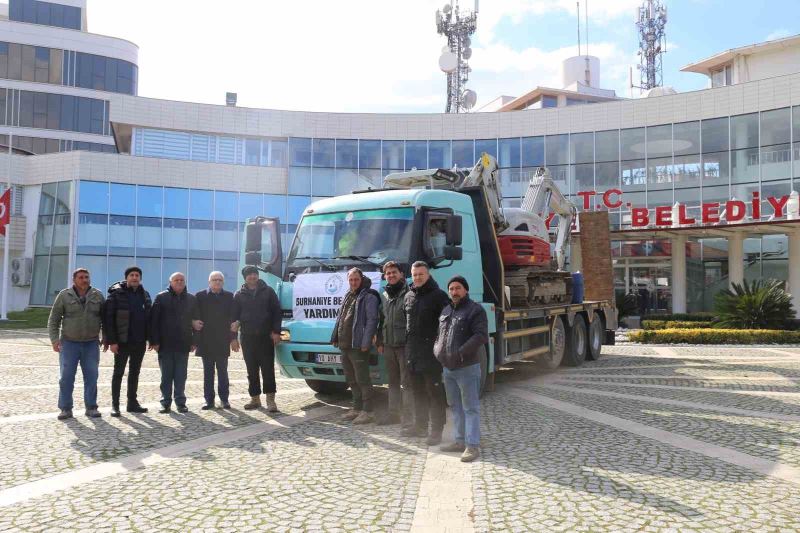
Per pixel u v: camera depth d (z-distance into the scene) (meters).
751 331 18.69
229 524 4.22
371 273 8.20
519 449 6.25
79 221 30.59
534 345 11.48
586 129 31.27
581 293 14.17
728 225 23.41
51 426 7.49
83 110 49.38
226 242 32.62
